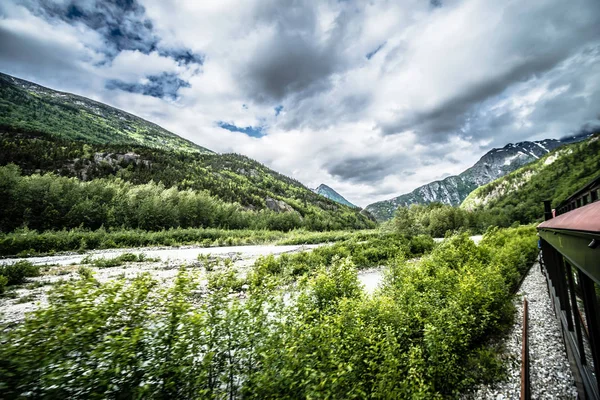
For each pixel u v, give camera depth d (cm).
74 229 3825
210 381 366
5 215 3719
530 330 711
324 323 445
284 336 411
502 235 2325
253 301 453
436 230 5888
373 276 1603
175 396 314
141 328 324
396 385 392
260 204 11588
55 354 267
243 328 404
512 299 945
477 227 6544
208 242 4156
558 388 477
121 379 285
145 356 318
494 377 514
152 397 289
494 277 873
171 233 4462
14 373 243
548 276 852
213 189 10512
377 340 482
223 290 458
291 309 498
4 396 235
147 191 5762
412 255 2322
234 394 364
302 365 346
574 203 559
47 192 4188
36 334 279
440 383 479
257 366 379
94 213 4303
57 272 1681
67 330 288
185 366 329
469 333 596
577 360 432
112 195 5053
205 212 6469
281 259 1856
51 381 251
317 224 9469
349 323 496
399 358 456
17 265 1454
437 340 504
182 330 351
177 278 402
